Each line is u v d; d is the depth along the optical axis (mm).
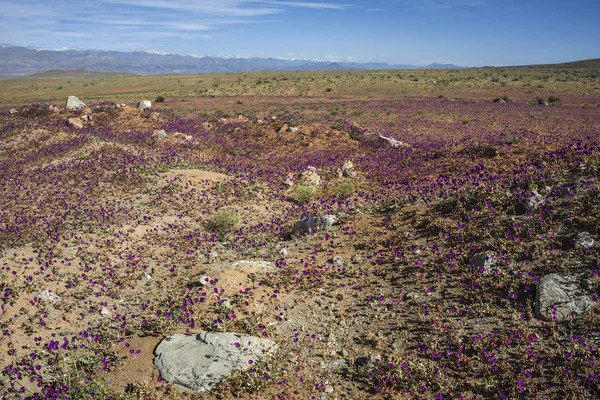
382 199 13367
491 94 80125
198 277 8734
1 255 10156
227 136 32156
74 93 103938
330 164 22688
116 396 5457
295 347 6426
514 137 20844
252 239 11570
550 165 11062
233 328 6797
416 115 51500
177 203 15281
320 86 103938
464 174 15477
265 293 7984
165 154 24656
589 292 5902
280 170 21688
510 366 5266
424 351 5879
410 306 7012
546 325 5703
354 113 53438
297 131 30234
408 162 21297
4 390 5688
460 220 9055
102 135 30125
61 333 6988
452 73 142375
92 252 10383
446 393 5117
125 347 6527
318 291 7969
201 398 5344
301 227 11367
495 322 6086
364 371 5691
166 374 5734
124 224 12914
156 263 9969
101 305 7926
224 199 15961
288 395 5398
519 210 8555
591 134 31953
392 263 8422
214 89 105312
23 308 7453
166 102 78188
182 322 7086
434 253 8273
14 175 21391
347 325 6871
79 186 18188
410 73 146375
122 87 122062
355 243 9695
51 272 9039
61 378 5824
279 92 96625
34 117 38594
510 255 7223
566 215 7668
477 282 6980
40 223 13539
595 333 5312
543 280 6195
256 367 5754
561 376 4902
